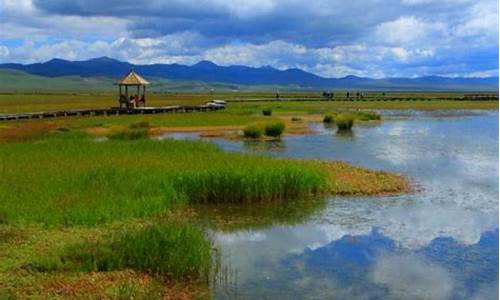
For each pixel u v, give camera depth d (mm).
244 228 16391
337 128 50000
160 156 26438
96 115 61781
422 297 11109
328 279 12031
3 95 159000
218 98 133875
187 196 18875
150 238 12508
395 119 64250
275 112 72500
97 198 17328
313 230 16234
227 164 23312
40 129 41594
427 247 14562
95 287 10789
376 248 14422
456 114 74000
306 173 20828
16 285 10758
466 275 12414
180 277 11656
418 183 23750
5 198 17031
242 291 11227
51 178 20250
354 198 20516
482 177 25391
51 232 14336
